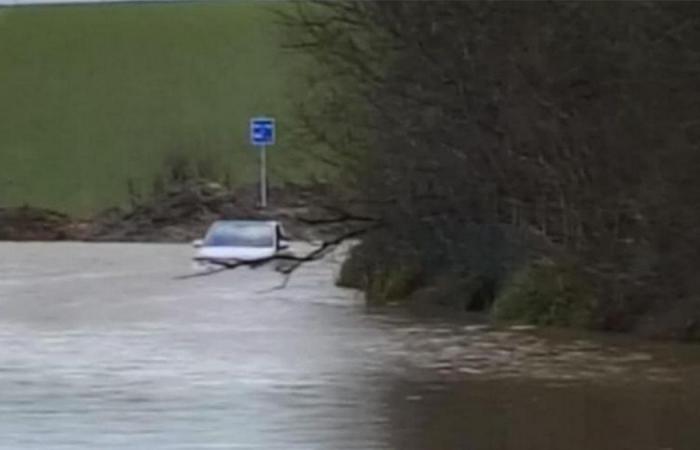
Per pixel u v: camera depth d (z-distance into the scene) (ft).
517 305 261.65
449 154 277.85
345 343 225.15
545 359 201.77
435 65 274.36
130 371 185.98
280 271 391.86
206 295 335.67
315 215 331.16
